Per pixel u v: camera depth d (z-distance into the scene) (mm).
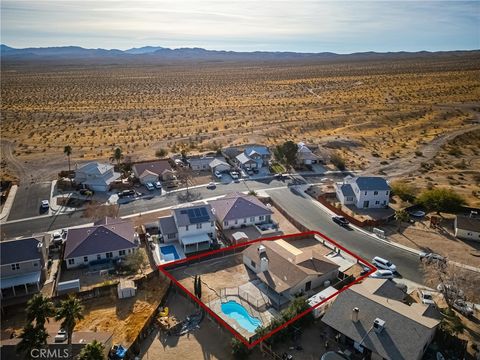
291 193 102000
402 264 69375
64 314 46031
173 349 50625
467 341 49719
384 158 133125
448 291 59250
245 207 84938
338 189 98125
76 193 99750
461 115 186500
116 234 72875
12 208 91500
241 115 195625
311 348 50125
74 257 68312
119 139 152625
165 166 110562
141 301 59906
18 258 62719
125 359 48219
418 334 46438
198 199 96750
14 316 56906
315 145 137250
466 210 87312
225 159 124875
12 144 144750
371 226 83375
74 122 181750
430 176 114812
